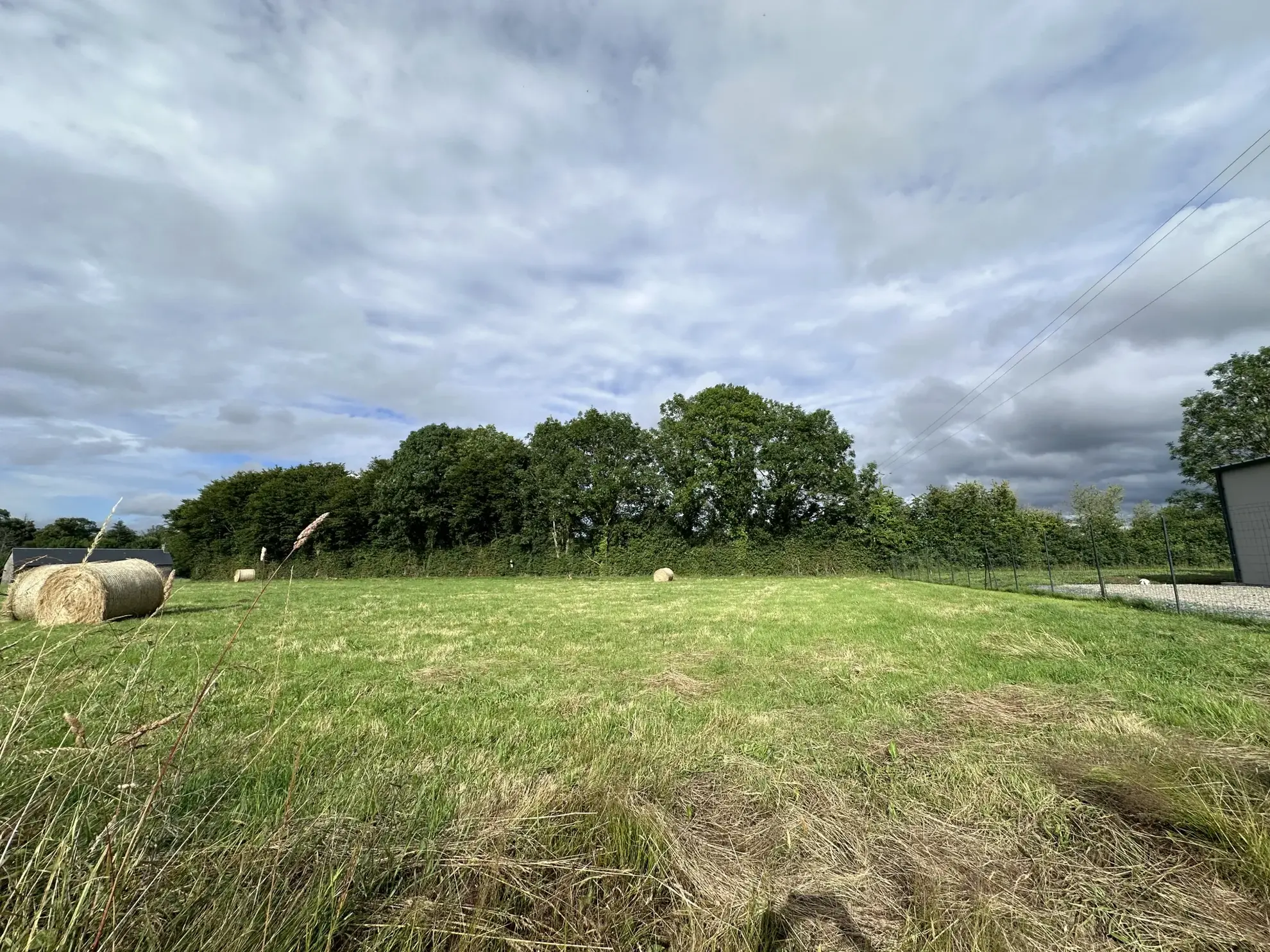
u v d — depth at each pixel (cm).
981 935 212
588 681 625
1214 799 292
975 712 476
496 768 358
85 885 174
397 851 246
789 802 320
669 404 3928
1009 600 1459
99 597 1158
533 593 2103
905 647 786
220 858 211
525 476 3966
